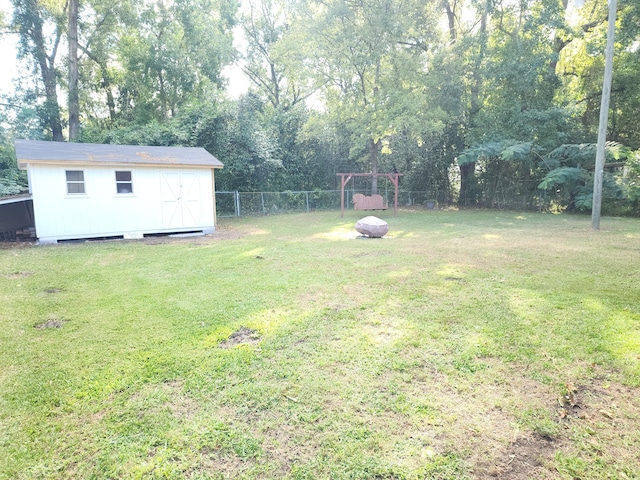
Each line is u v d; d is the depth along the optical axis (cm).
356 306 449
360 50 1656
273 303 465
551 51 1681
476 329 378
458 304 452
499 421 239
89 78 2214
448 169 2194
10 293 518
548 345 341
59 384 285
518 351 331
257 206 1805
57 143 1102
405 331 375
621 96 1656
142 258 767
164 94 2123
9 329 391
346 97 1759
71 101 1848
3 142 1648
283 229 1241
